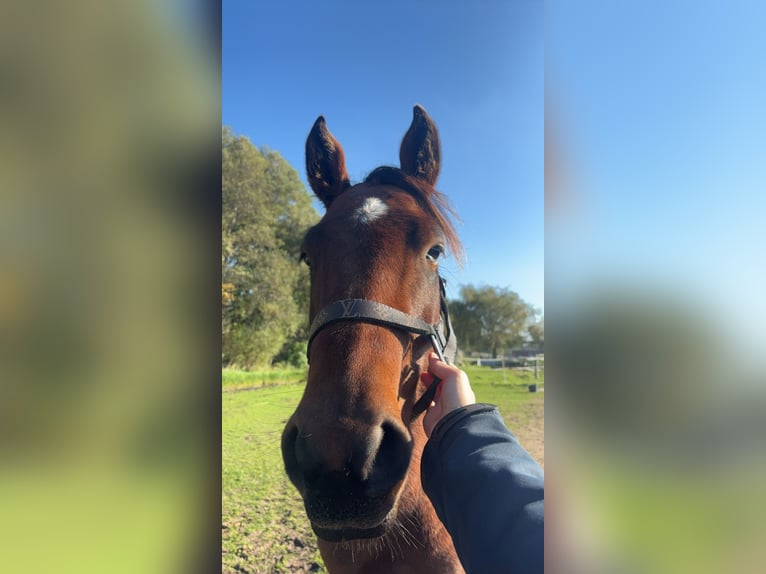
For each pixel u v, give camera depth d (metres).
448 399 1.50
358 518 1.31
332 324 1.54
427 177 2.27
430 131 2.27
